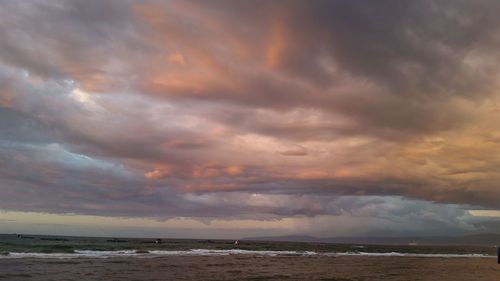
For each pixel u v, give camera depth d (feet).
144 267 106.63
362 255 224.33
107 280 79.05
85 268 99.09
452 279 103.30
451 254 286.05
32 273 85.46
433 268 138.51
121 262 119.55
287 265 131.13
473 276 114.52
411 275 110.42
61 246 182.91
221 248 254.88
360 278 98.22
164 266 111.65
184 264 120.78
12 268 92.99
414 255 248.73
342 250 294.87
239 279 88.02
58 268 96.94
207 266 116.88
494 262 192.54
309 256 194.49
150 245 259.39
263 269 113.50
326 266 132.26
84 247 188.65
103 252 162.81
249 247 294.25
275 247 313.32
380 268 130.72
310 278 94.84
